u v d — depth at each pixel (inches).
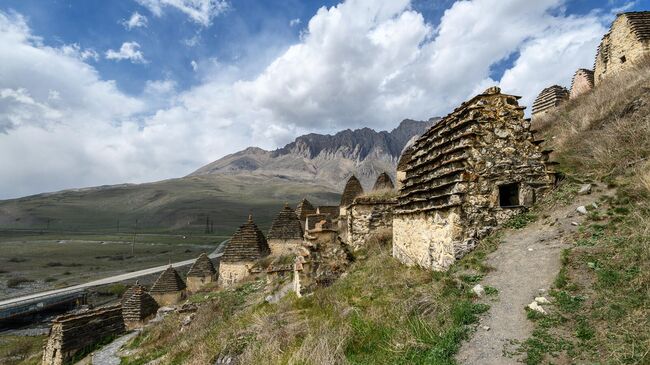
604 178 402.3
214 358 367.2
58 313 1583.4
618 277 250.2
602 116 613.0
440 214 407.2
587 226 331.0
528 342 222.1
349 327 307.3
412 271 432.8
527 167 412.8
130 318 992.2
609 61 954.7
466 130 421.4
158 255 3233.3
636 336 197.6
